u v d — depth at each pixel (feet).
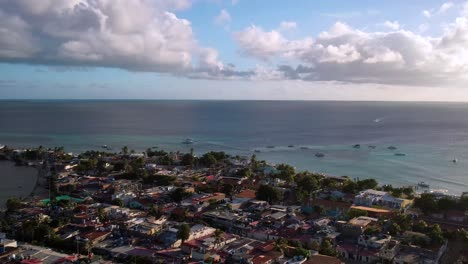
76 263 454.81
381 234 541.75
